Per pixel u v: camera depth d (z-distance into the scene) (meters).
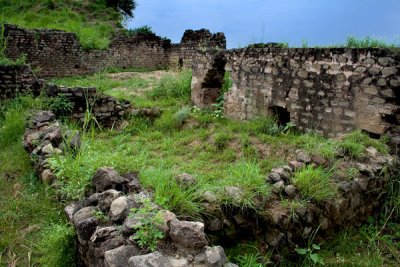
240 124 7.89
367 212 4.25
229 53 9.15
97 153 4.61
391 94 5.38
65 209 3.38
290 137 6.88
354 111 5.99
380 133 5.57
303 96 6.99
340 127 6.27
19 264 3.11
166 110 8.90
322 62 6.50
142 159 4.66
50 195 4.02
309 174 3.85
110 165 4.02
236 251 3.22
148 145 6.89
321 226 3.66
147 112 8.46
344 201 3.87
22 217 3.79
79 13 23.25
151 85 12.80
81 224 2.78
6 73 7.97
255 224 3.36
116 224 2.79
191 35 19.52
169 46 20.72
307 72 6.84
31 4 21.88
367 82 5.72
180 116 8.16
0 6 20.92
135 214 2.73
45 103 7.64
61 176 3.96
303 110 7.03
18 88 8.10
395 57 5.31
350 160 4.48
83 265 2.90
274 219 3.35
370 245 3.78
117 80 14.69
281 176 3.83
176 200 3.09
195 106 9.82
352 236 3.90
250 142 6.73
